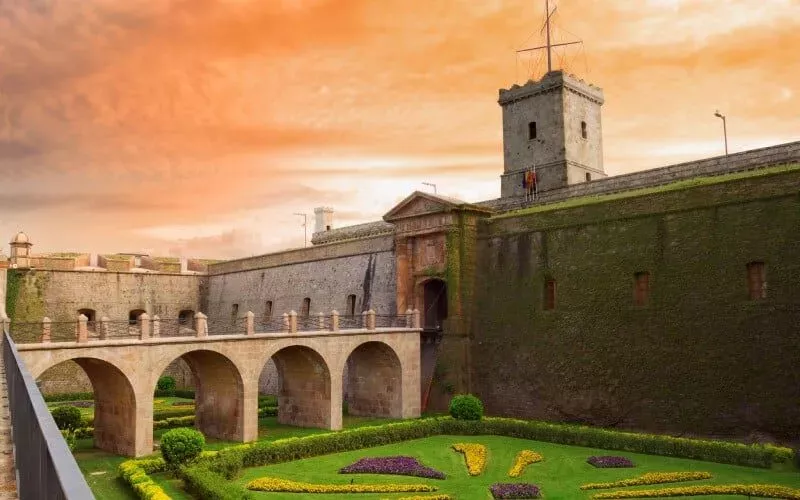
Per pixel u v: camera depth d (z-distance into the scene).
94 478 28.27
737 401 32.03
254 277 63.59
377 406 44.25
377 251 51.75
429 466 29.88
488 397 42.78
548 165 53.44
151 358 32.25
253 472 29.30
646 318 36.00
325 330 39.62
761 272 32.38
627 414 36.06
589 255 39.06
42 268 57.34
